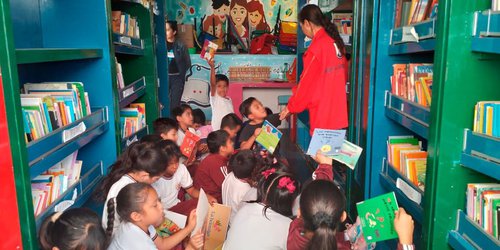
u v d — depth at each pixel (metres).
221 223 2.21
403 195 2.27
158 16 4.50
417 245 2.22
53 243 1.49
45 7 2.48
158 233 2.16
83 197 2.17
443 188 1.69
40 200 1.72
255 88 6.34
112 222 1.87
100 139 2.63
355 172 3.00
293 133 5.72
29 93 2.09
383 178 2.63
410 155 2.32
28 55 1.57
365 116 2.76
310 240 1.48
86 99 2.35
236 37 6.98
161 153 2.14
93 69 2.56
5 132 1.35
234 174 2.54
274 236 1.77
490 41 1.45
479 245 1.56
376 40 2.61
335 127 2.92
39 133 1.73
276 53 7.04
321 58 2.87
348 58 3.53
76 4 2.49
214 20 7.09
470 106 1.63
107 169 2.59
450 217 1.72
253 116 3.47
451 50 1.59
